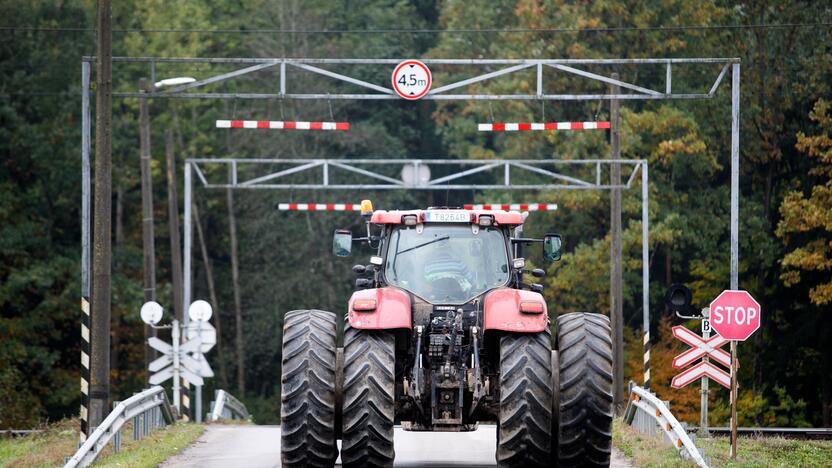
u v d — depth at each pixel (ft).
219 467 173.06
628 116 503.20
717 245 525.75
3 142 545.03
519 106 541.75
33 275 529.04
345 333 141.28
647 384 328.49
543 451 137.08
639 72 536.01
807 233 463.83
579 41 539.29
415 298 145.79
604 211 545.03
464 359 141.08
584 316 145.69
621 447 194.18
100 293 226.99
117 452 192.34
